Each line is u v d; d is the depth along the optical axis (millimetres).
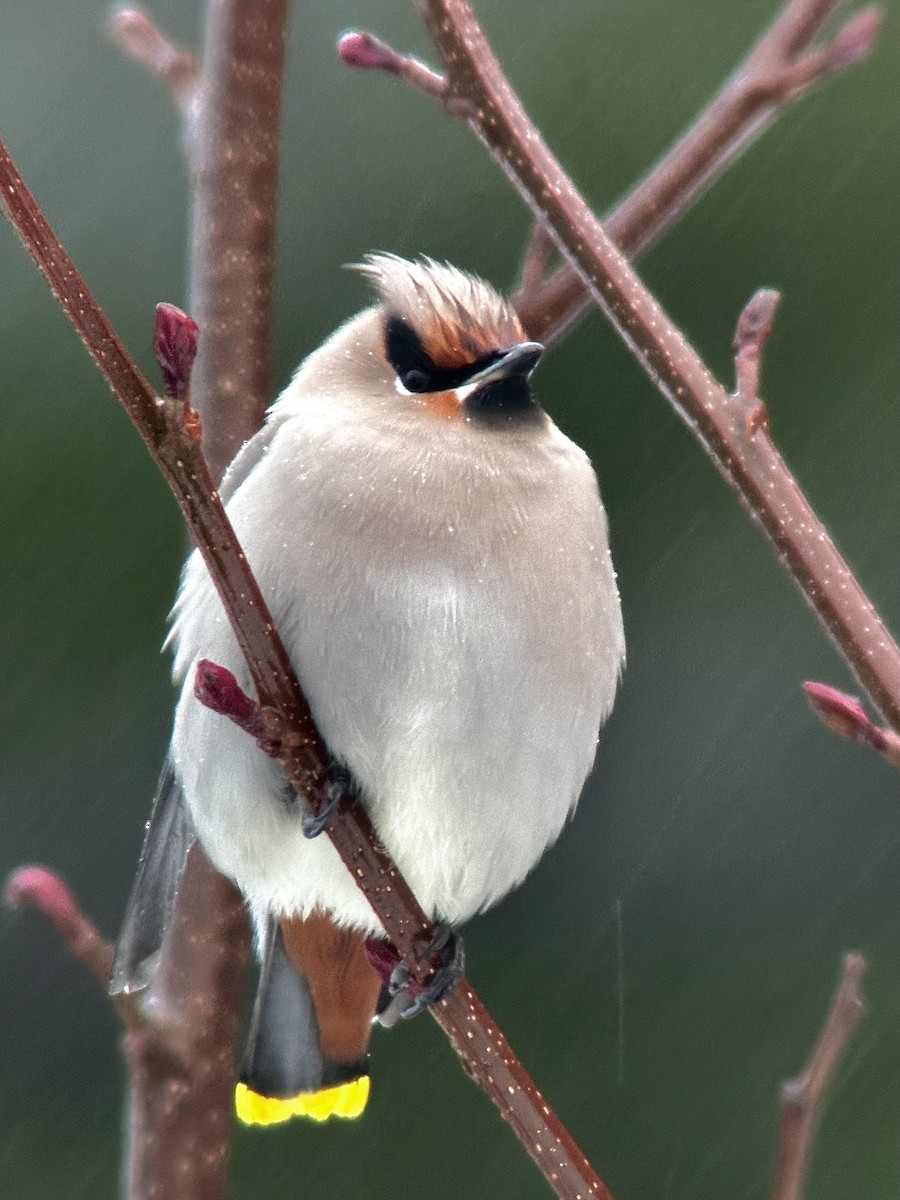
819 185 12523
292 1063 8742
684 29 12430
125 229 12492
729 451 6602
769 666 12414
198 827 8188
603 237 6777
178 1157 7852
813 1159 11680
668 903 12219
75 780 12039
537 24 12547
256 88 8375
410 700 7785
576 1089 11914
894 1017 11930
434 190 12555
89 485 12031
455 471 7879
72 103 12578
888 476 12469
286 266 12547
